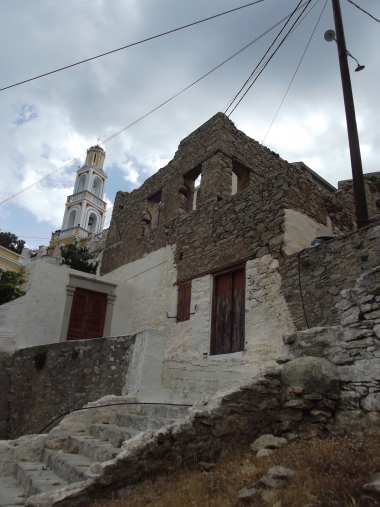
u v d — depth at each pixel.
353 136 9.64
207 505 3.72
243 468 4.41
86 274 14.30
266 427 5.40
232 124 14.11
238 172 14.28
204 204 12.61
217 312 10.73
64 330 13.41
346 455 4.00
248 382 5.54
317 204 10.91
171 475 4.63
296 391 5.37
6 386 11.55
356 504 3.07
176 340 11.46
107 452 5.29
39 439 6.68
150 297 13.66
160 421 5.91
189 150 14.68
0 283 13.24
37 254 34.88
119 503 4.18
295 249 9.58
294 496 3.40
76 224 48.62
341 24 10.49
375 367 5.09
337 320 7.77
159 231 14.46
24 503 4.79
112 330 14.20
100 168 55.62
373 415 4.91
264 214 10.29
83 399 9.34
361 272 7.74
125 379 8.62
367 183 14.32
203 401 5.37
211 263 11.32
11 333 12.23
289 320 8.68
